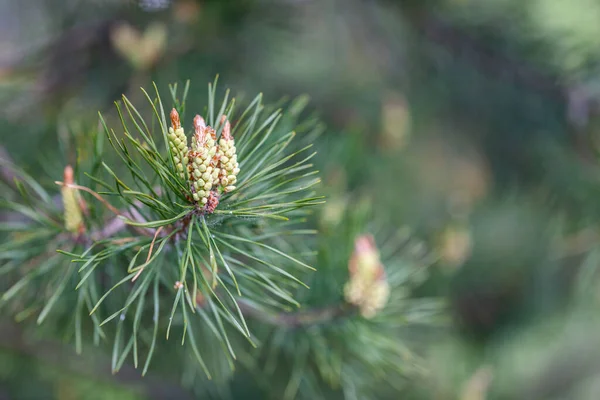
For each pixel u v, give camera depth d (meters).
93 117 0.54
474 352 0.87
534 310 0.90
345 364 0.44
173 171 0.30
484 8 0.72
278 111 0.33
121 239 0.33
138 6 0.58
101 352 0.50
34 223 0.38
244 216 0.31
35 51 0.61
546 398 0.96
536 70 0.72
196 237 0.32
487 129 0.80
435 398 0.78
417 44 0.79
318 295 0.41
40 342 0.61
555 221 0.79
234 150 0.30
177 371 0.53
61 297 0.39
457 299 0.89
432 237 0.72
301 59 0.74
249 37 0.64
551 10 0.65
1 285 0.43
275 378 0.57
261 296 0.38
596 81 0.67
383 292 0.40
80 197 0.35
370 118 0.75
